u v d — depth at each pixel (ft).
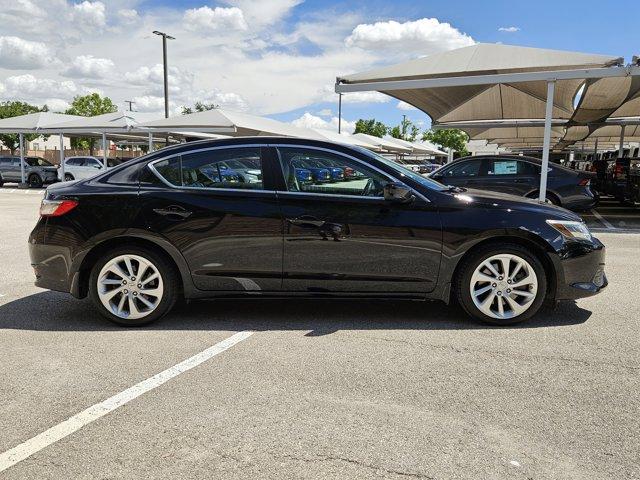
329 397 10.51
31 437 9.10
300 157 14.70
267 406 10.14
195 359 12.48
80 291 14.98
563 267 14.42
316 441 8.92
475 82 35.27
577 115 56.49
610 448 8.71
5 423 9.56
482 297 14.76
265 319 15.55
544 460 8.37
